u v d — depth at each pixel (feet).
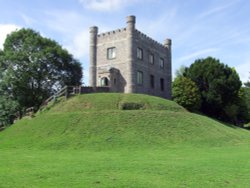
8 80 183.62
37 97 196.24
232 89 193.98
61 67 201.16
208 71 193.77
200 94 192.13
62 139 106.93
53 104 147.23
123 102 140.46
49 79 196.13
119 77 182.09
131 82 177.17
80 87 157.89
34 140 108.88
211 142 111.75
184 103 180.65
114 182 47.16
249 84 272.31
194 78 197.88
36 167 60.23
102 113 128.16
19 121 142.92
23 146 103.40
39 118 132.16
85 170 56.65
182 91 181.68
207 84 194.90
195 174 53.78
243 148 101.81
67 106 139.85
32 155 82.48
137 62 182.70
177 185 46.16
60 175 51.98
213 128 131.75
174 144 106.32
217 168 59.57
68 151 93.61
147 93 190.90
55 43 204.33
